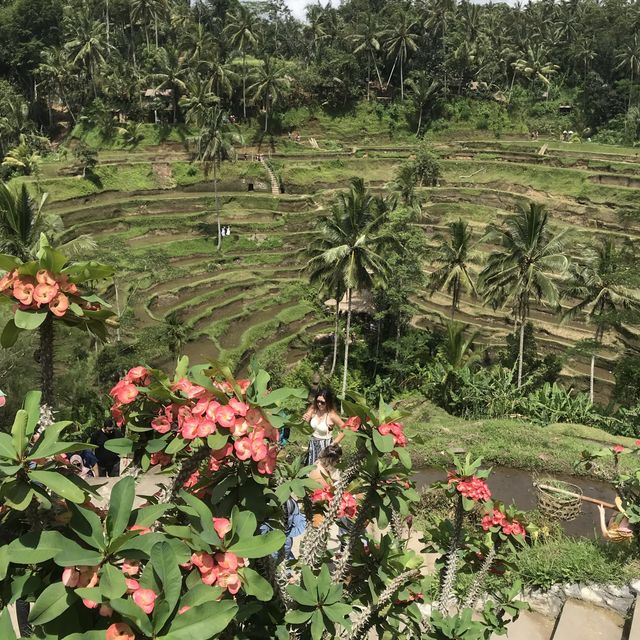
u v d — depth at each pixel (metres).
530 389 31.55
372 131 72.06
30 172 53.22
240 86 67.31
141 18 71.19
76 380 19.03
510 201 56.44
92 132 62.44
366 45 74.25
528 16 87.94
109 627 2.23
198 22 80.50
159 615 2.21
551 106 74.44
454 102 73.94
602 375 37.62
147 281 40.53
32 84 71.56
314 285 45.34
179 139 61.47
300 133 71.00
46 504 2.38
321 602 2.98
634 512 6.58
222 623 2.29
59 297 2.60
